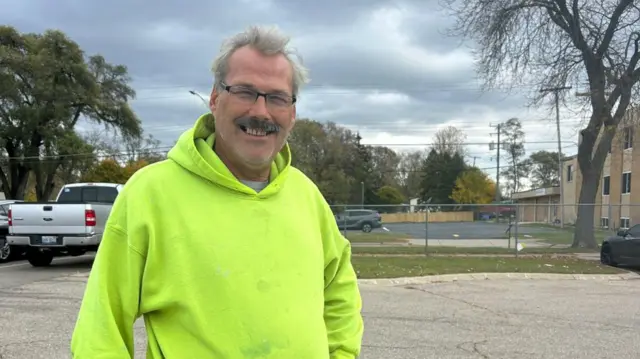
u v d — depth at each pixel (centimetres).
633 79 1917
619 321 686
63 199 1291
